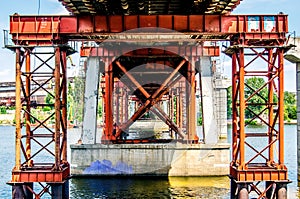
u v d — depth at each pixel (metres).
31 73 26.73
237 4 28.84
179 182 37.28
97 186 35.97
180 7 32.19
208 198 31.72
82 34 27.45
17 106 26.17
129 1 29.97
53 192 25.84
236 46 26.89
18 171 25.83
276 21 27.06
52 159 57.50
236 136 28.39
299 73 39.78
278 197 26.14
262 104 27.47
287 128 144.50
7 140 102.12
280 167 26.28
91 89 42.00
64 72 28.20
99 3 28.72
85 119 41.56
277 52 26.98
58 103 26.25
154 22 28.03
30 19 26.91
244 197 26.08
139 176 39.50
